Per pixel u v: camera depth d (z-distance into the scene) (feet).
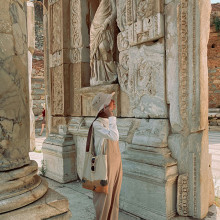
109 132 6.91
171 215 8.99
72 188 12.82
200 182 8.97
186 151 9.10
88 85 14.28
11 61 4.94
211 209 9.87
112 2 12.28
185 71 8.80
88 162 7.09
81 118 13.91
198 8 8.63
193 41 8.69
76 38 14.39
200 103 8.91
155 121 9.80
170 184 8.96
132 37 10.34
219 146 23.47
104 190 6.72
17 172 4.89
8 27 4.92
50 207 5.02
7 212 4.47
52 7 15.60
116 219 7.48
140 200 9.53
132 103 10.73
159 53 9.46
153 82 9.75
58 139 14.53
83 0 14.05
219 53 47.37
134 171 9.60
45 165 15.44
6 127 4.83
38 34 51.52
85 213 9.68
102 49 12.32
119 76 11.53
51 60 15.90
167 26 9.18
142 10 9.88
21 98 5.20
